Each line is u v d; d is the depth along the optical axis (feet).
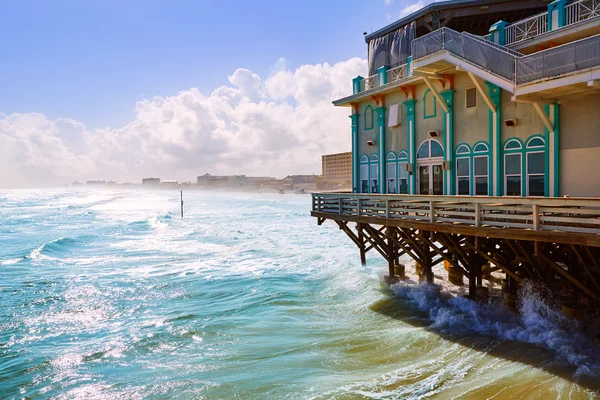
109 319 48.37
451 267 53.93
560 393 26.03
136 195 569.64
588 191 37.96
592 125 37.70
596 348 32.01
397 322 41.88
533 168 42.27
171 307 52.49
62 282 66.49
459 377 29.17
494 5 51.85
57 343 41.09
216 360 35.47
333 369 32.17
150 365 35.32
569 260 36.99
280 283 62.28
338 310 47.88
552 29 41.63
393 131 59.16
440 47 45.78
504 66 39.60
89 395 30.48
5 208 272.92
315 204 59.93
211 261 83.20
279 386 29.78
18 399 30.37
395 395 27.27
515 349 32.78
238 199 422.41
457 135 49.80
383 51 61.98
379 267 67.67
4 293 59.98
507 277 43.98
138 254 92.94
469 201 37.27
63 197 479.00
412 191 55.52
